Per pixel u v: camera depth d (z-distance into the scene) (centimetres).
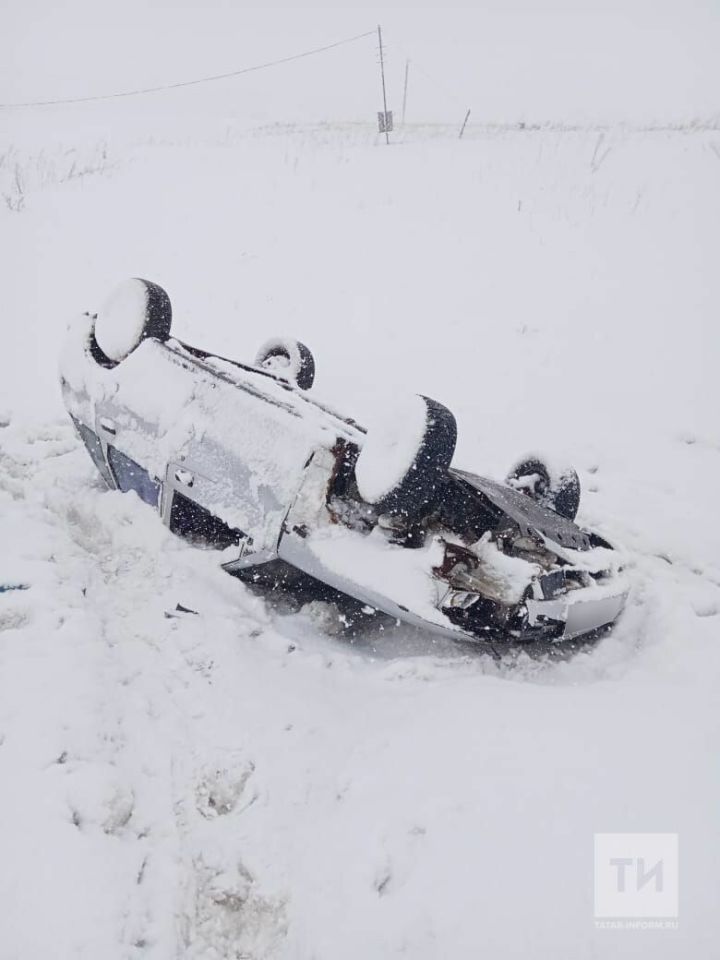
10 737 290
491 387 838
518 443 736
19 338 865
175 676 351
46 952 220
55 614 371
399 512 378
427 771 298
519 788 284
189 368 450
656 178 1512
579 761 297
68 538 464
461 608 369
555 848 258
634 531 605
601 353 910
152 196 1435
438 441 370
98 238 1202
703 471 703
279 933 248
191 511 442
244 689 346
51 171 1639
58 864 246
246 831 278
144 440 450
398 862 261
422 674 377
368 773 302
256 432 401
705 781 289
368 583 362
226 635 381
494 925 236
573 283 1077
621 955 224
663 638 436
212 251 1180
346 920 244
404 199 1431
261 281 1080
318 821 283
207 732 320
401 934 237
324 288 1062
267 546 385
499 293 1049
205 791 294
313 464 381
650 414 795
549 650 425
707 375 860
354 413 747
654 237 1220
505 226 1279
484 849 260
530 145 1928
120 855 258
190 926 248
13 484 538
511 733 315
